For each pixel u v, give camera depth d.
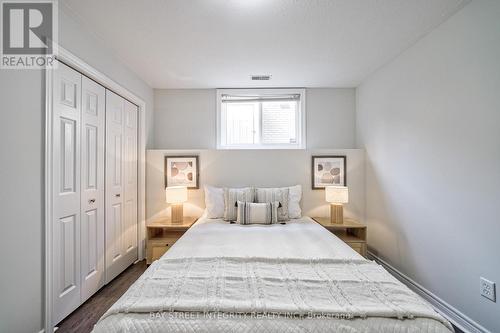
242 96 3.38
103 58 2.17
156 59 2.46
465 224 1.65
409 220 2.24
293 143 3.44
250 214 2.53
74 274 1.86
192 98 3.37
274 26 1.90
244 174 3.16
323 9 1.70
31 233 1.45
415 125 2.15
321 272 1.30
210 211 2.84
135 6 1.66
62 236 1.74
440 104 1.86
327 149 3.17
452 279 1.76
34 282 1.47
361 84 3.17
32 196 1.46
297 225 2.48
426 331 0.89
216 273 1.28
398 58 2.39
